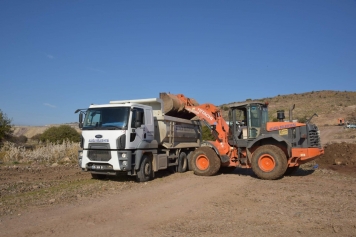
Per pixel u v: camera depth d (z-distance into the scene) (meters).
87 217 7.43
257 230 6.50
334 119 71.00
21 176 13.96
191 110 15.48
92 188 11.01
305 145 13.04
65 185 11.65
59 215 7.58
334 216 7.42
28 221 7.09
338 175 14.09
